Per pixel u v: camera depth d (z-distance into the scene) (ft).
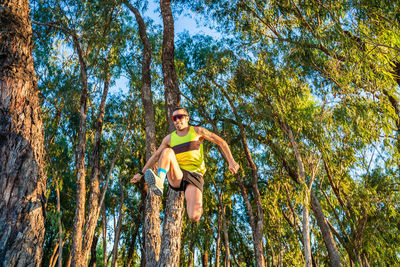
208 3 48.73
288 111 41.19
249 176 63.72
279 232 61.98
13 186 8.45
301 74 41.81
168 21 32.19
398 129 36.47
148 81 38.63
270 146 50.67
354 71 34.19
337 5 34.71
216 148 62.03
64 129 59.98
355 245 40.09
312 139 39.70
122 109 66.85
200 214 11.49
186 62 58.80
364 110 34.91
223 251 89.30
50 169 51.16
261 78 42.50
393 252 38.04
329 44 35.14
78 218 42.68
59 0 46.98
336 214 45.85
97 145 53.62
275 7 43.09
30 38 10.59
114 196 78.13
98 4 46.55
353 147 39.22
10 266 7.70
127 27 53.31
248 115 49.16
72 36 47.70
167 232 24.20
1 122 8.88
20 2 10.48
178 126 12.08
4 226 7.98
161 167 10.83
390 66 35.19
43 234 8.85
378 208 39.32
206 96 58.80
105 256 67.31
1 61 9.46
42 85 50.93
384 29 33.58
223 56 49.80
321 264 63.52
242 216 84.58
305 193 38.19
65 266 77.10
